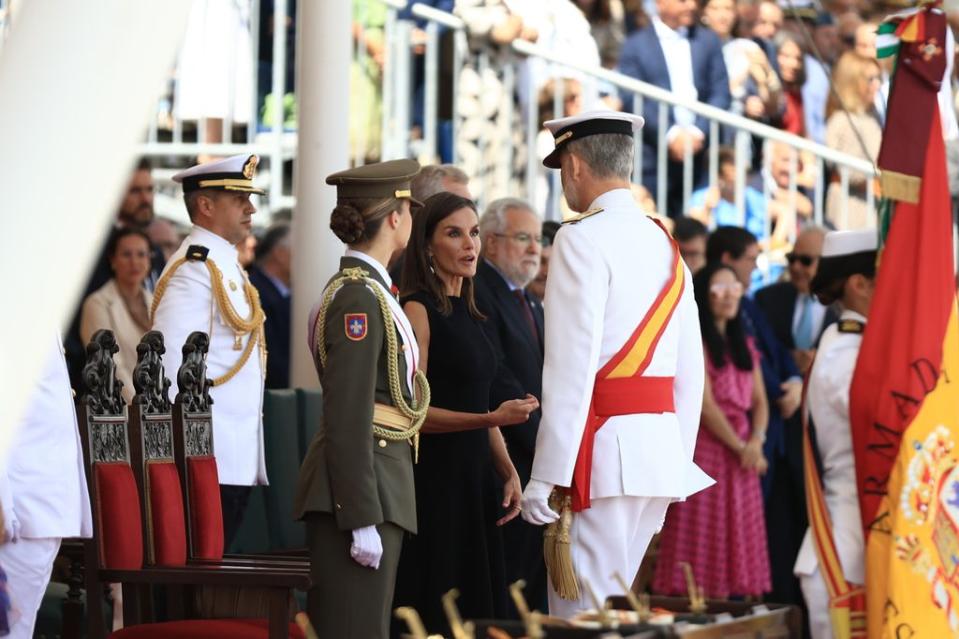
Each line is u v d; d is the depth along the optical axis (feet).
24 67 29.60
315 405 76.23
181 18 30.73
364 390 50.62
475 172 107.04
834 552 54.90
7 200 29.35
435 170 76.74
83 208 29.86
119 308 81.76
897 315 55.11
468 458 62.64
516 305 71.26
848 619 54.70
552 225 83.61
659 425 55.67
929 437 54.44
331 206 81.56
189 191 68.49
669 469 55.52
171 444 57.31
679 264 57.21
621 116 57.16
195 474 58.18
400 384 52.49
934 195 56.34
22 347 29.58
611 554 55.16
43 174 29.48
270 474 73.15
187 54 106.42
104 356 53.88
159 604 63.57
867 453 54.54
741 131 111.75
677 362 57.62
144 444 55.26
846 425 55.36
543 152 108.78
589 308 54.34
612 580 55.16
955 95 110.52
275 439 73.51
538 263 73.20
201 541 57.82
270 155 106.01
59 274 29.78
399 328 52.60
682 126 111.75
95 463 52.54
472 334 62.85
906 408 54.39
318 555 51.26
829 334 56.85
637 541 56.95
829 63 120.26
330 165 81.56
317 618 51.29
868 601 54.03
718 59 117.19
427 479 62.03
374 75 107.24
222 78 106.63
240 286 68.33
